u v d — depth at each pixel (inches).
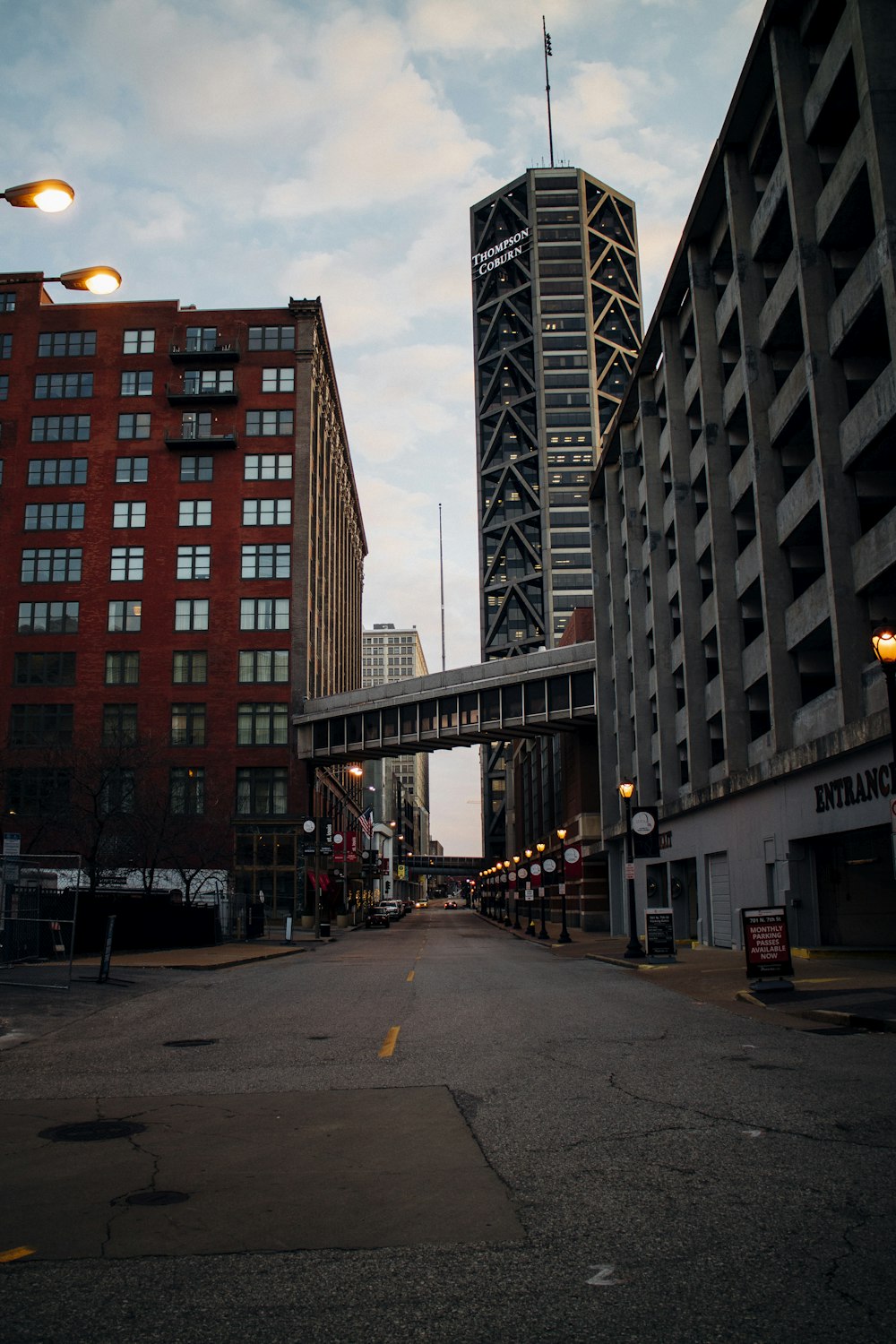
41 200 477.4
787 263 1053.8
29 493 2952.8
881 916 1029.8
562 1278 174.7
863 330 912.3
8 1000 695.7
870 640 906.1
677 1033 501.4
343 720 2714.1
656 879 1831.9
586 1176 239.0
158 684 2832.2
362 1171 246.8
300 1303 165.6
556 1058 421.4
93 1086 377.7
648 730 1824.6
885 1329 152.6
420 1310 162.1
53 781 2342.5
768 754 1184.8
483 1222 205.8
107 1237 199.5
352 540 4562.0
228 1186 235.0
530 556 6279.5
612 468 2103.8
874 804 855.1
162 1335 153.8
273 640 2847.0
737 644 1291.8
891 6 851.4
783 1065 394.9
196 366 3011.8
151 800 2206.0
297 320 3031.5
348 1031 523.8
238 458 2957.7
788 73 1018.7
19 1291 171.9
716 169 1248.8
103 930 1293.1
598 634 2177.7
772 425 1137.4
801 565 1114.7
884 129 828.6
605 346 6501.0
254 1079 386.6
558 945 1608.0
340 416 3865.7
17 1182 241.3
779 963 688.4
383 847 5733.3
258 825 2738.7
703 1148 263.4
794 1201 215.6
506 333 6673.2
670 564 1683.1
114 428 2979.8
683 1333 152.0
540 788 3368.6
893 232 805.2
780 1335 150.9
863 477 933.2
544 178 6673.2
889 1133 275.6
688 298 1536.7
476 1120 302.7
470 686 2447.1
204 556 2906.0
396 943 1840.6
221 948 1453.0
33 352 3031.5
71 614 2883.9
